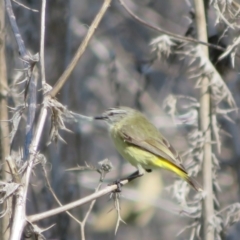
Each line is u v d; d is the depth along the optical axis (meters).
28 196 12.64
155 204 13.19
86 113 15.77
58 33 13.09
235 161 13.89
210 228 9.57
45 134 12.62
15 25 7.79
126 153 11.30
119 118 11.61
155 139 11.13
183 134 14.55
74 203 7.20
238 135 13.87
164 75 15.56
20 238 6.47
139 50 16.36
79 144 13.64
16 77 10.03
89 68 16.28
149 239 15.95
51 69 13.10
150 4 16.86
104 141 15.80
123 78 15.44
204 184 9.68
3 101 9.56
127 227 15.79
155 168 11.15
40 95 12.39
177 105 14.77
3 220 8.69
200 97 9.77
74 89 14.12
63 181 12.84
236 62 10.91
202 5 9.80
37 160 7.08
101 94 16.02
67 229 12.57
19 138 10.66
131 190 13.41
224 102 13.43
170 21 16.14
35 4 12.88
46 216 6.93
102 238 14.91
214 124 9.70
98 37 16.30
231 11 9.30
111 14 16.50
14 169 6.72
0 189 6.59
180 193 9.95
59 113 7.28
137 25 16.50
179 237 15.98
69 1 13.02
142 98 15.19
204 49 9.74
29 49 12.65
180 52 9.84
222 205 14.32
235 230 13.58
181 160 10.94
